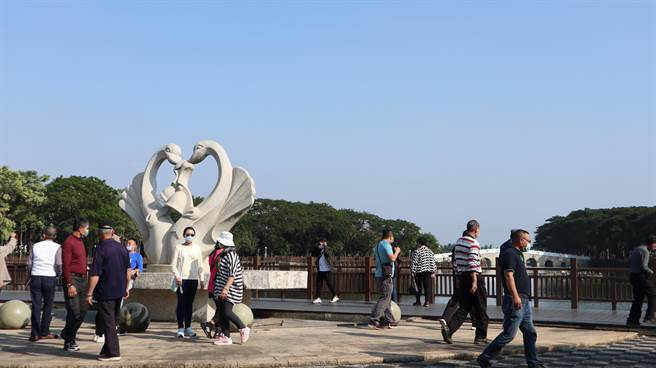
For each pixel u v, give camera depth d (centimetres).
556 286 1927
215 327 1142
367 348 1063
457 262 1149
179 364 893
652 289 1408
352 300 2275
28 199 7119
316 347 1066
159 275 1452
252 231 11181
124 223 8000
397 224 12725
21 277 2759
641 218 11019
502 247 962
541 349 1098
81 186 8006
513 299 888
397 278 2194
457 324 1134
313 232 11581
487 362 906
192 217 1545
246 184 1569
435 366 949
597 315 1647
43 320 1153
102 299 925
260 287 1476
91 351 1009
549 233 13525
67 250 1035
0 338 1183
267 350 1026
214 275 1111
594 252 12262
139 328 1261
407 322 1525
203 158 1634
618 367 939
